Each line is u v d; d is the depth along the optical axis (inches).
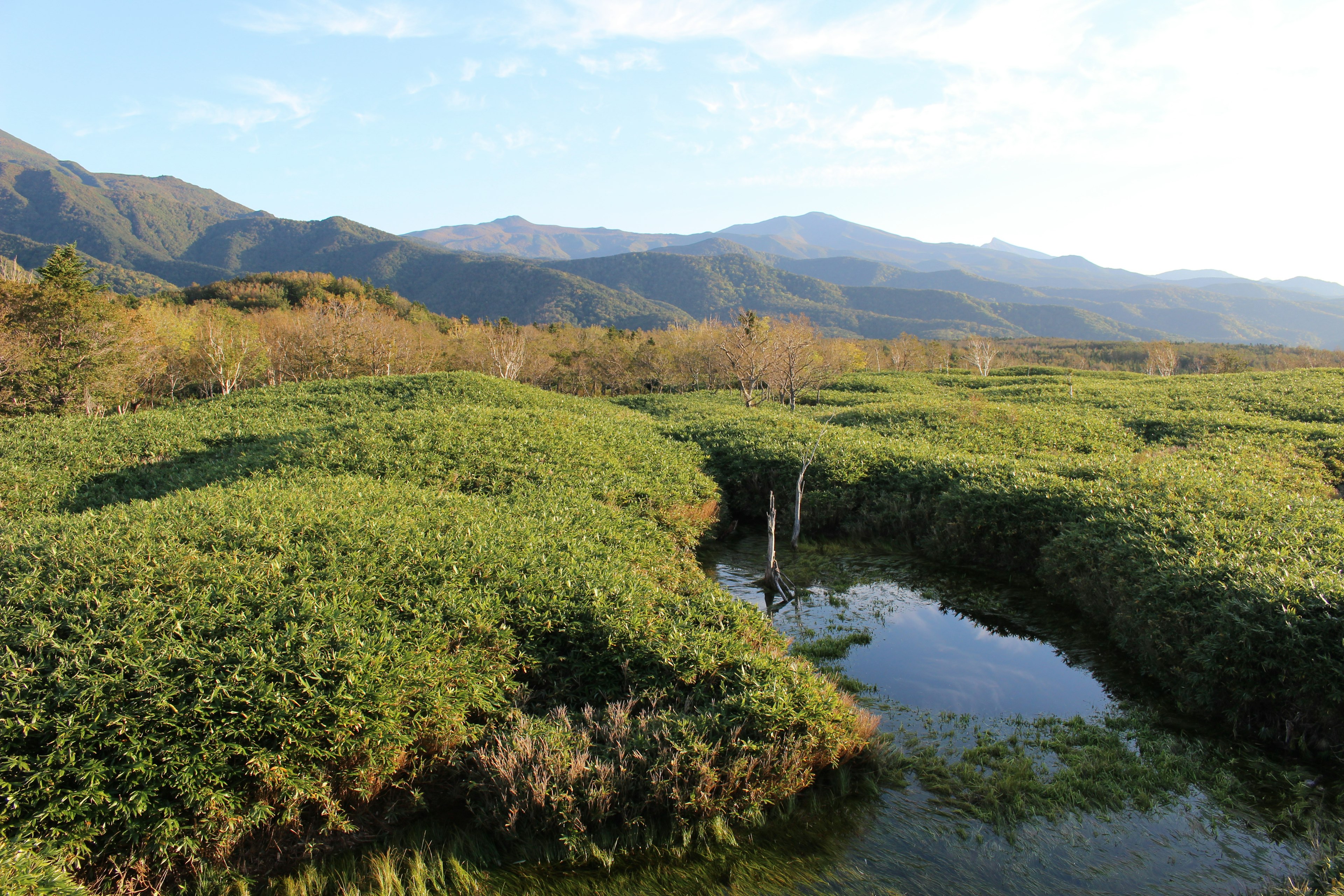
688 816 209.9
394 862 198.4
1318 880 180.9
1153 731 263.3
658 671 265.6
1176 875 188.5
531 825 206.5
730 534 581.0
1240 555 302.7
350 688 211.9
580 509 452.1
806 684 253.8
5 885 151.6
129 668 200.8
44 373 1240.8
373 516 358.0
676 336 2785.4
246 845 199.8
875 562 495.5
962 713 284.4
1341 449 633.0
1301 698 242.8
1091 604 375.2
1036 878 189.0
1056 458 619.2
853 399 1498.5
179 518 317.1
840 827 213.3
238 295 3464.6
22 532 296.8
